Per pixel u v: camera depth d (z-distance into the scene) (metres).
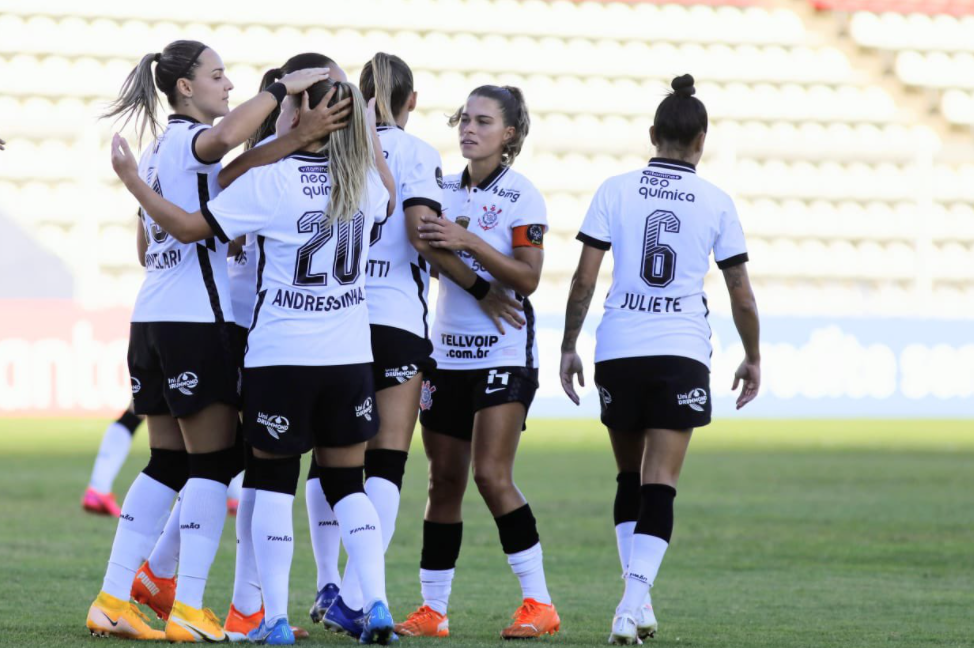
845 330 82.12
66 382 69.50
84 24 99.25
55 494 35.06
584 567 23.64
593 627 17.08
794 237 102.56
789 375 81.19
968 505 34.81
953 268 103.69
